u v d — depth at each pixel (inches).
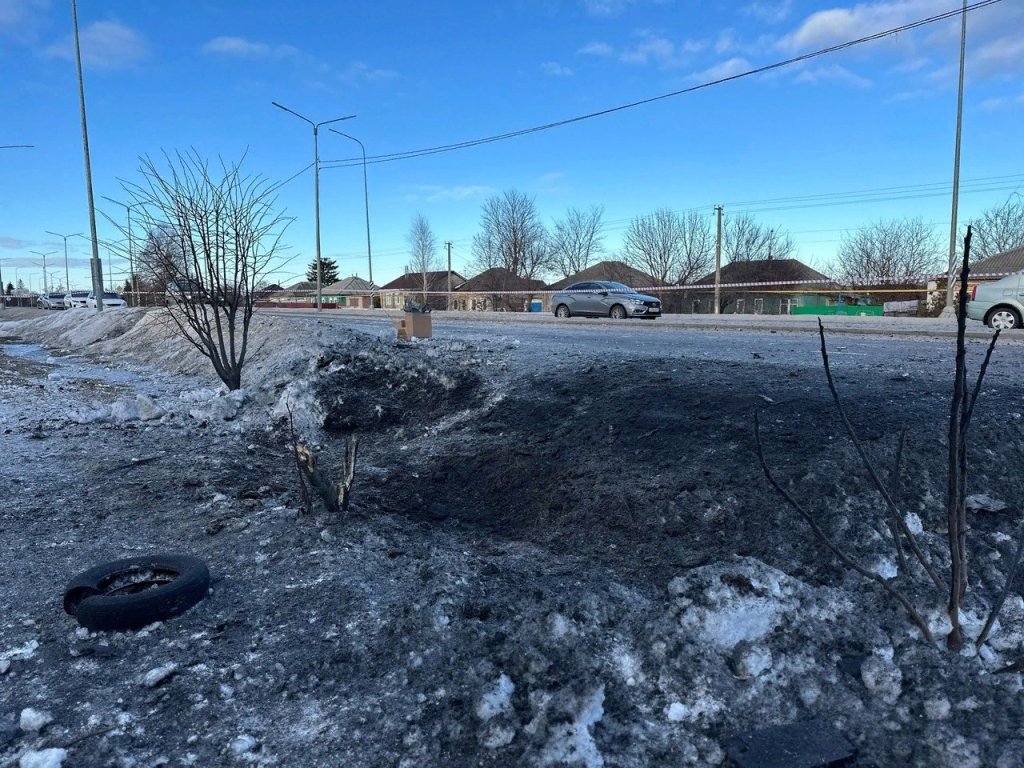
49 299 1764.3
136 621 127.2
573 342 455.5
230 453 251.4
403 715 104.3
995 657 114.7
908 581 131.0
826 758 97.6
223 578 147.3
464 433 257.6
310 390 311.7
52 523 178.9
